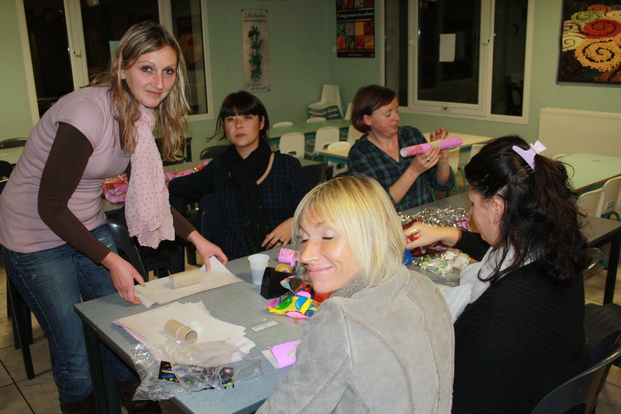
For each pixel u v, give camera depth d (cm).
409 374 85
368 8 720
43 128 156
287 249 184
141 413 202
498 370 103
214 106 710
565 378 110
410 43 686
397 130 251
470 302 121
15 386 245
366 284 91
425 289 97
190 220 341
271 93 759
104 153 159
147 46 152
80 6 585
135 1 623
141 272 223
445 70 660
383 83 731
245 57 721
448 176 257
